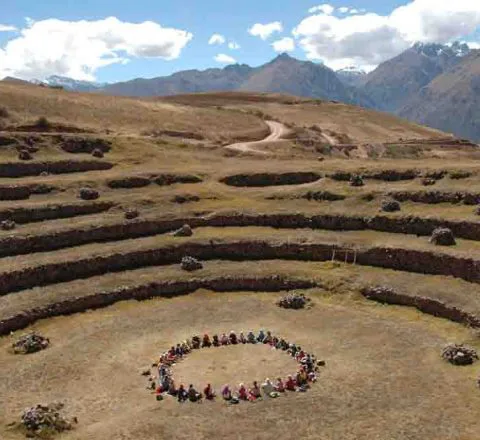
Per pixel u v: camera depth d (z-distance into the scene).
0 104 122.25
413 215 69.38
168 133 136.75
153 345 49.41
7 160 90.69
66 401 40.47
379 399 39.59
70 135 103.31
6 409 39.25
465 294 54.34
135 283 60.25
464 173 80.81
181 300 59.66
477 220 64.94
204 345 49.28
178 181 89.88
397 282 58.75
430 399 39.34
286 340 49.97
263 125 176.50
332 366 44.94
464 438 34.66
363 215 71.75
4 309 53.25
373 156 155.00
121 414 38.56
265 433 35.88
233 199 82.75
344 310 56.47
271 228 73.19
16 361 46.69
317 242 66.62
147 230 72.12
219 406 39.28
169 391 41.38
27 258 62.78
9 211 71.69
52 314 54.81
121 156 102.31
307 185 85.50
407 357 45.97
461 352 44.59
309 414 37.97
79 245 67.81
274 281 61.91
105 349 48.75
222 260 66.81
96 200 78.38
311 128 192.88
